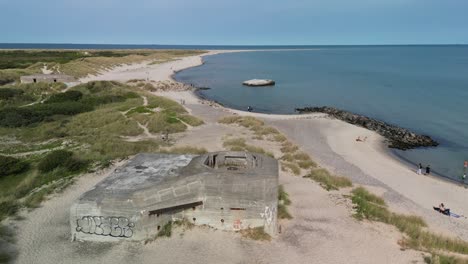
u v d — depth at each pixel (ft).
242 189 55.67
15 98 161.79
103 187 57.88
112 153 92.99
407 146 124.16
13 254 50.78
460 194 84.12
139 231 53.88
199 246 52.85
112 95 173.99
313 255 51.49
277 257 50.75
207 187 56.18
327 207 67.67
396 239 57.06
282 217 62.44
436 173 100.07
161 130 121.80
